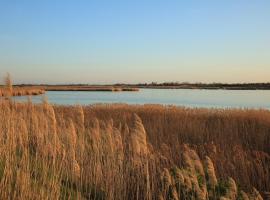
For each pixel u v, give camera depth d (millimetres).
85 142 12367
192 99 72875
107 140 11805
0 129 11141
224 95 99625
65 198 9195
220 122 20547
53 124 11500
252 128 19266
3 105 12406
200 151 14406
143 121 21062
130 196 10539
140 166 10883
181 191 9570
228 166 11953
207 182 9875
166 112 24703
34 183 8609
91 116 22969
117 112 24812
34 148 11844
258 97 84438
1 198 7953
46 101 11898
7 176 8438
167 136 17234
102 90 147500
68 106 28062
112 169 10875
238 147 14828
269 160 13859
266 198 10773
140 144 10289
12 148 10258
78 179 10430
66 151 11570
